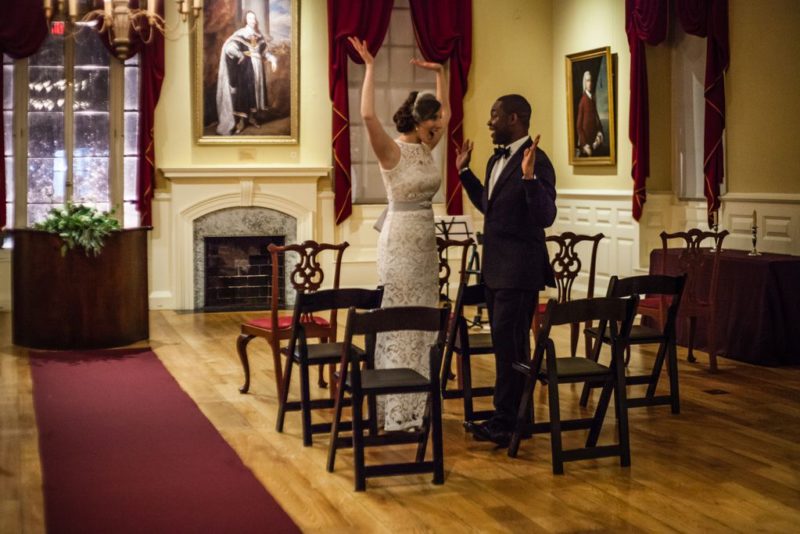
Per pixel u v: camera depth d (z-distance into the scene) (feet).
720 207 29.99
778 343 24.16
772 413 19.48
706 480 15.12
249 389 21.63
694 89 32.04
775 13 27.76
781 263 24.13
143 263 27.58
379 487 14.80
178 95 34.06
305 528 13.03
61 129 33.30
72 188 33.50
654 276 18.53
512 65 37.42
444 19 35.99
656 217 33.19
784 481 15.08
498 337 16.52
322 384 21.86
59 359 24.86
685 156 32.68
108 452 16.67
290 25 34.76
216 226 34.63
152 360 24.90
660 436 17.74
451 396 18.56
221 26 34.17
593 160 35.35
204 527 13.01
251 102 34.73
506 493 14.49
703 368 24.04
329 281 35.99
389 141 16.80
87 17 33.09
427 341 17.43
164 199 34.06
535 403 20.20
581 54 35.37
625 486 14.83
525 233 16.28
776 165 27.99
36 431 18.04
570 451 15.52
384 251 17.16
